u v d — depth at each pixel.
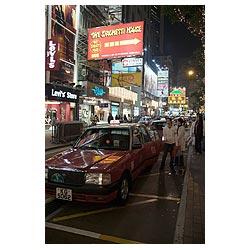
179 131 6.96
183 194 4.69
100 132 5.43
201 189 4.99
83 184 3.74
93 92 20.62
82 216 3.75
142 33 15.70
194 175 6.07
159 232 3.22
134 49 15.82
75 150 4.96
